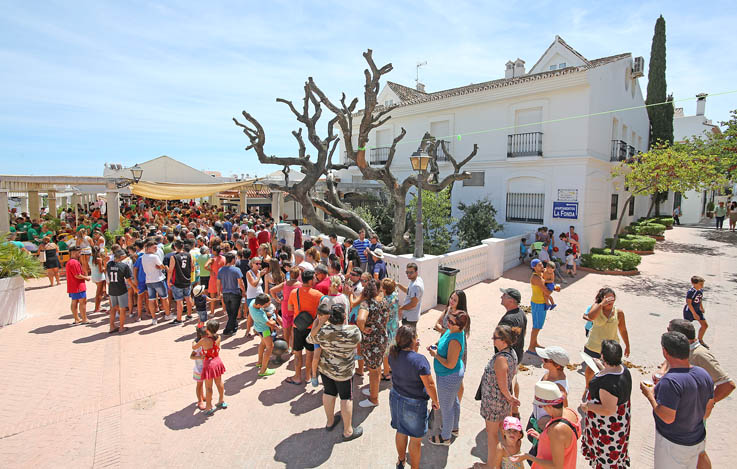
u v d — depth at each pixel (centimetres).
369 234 1469
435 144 1542
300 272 631
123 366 621
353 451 430
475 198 1769
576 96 1458
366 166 1382
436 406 373
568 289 1097
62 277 1198
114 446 434
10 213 1753
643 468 401
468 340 730
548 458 284
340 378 440
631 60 1892
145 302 897
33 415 489
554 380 347
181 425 474
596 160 1504
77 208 2495
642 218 2467
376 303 513
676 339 314
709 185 1436
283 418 490
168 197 1886
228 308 751
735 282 1163
